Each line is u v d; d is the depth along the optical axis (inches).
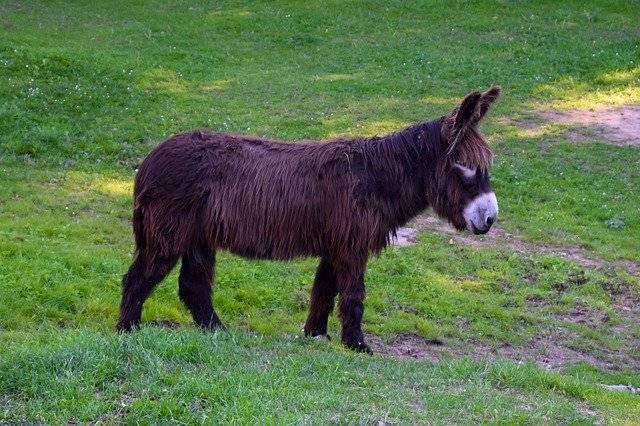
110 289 367.2
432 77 774.5
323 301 324.8
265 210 298.5
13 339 298.0
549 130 677.9
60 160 549.6
